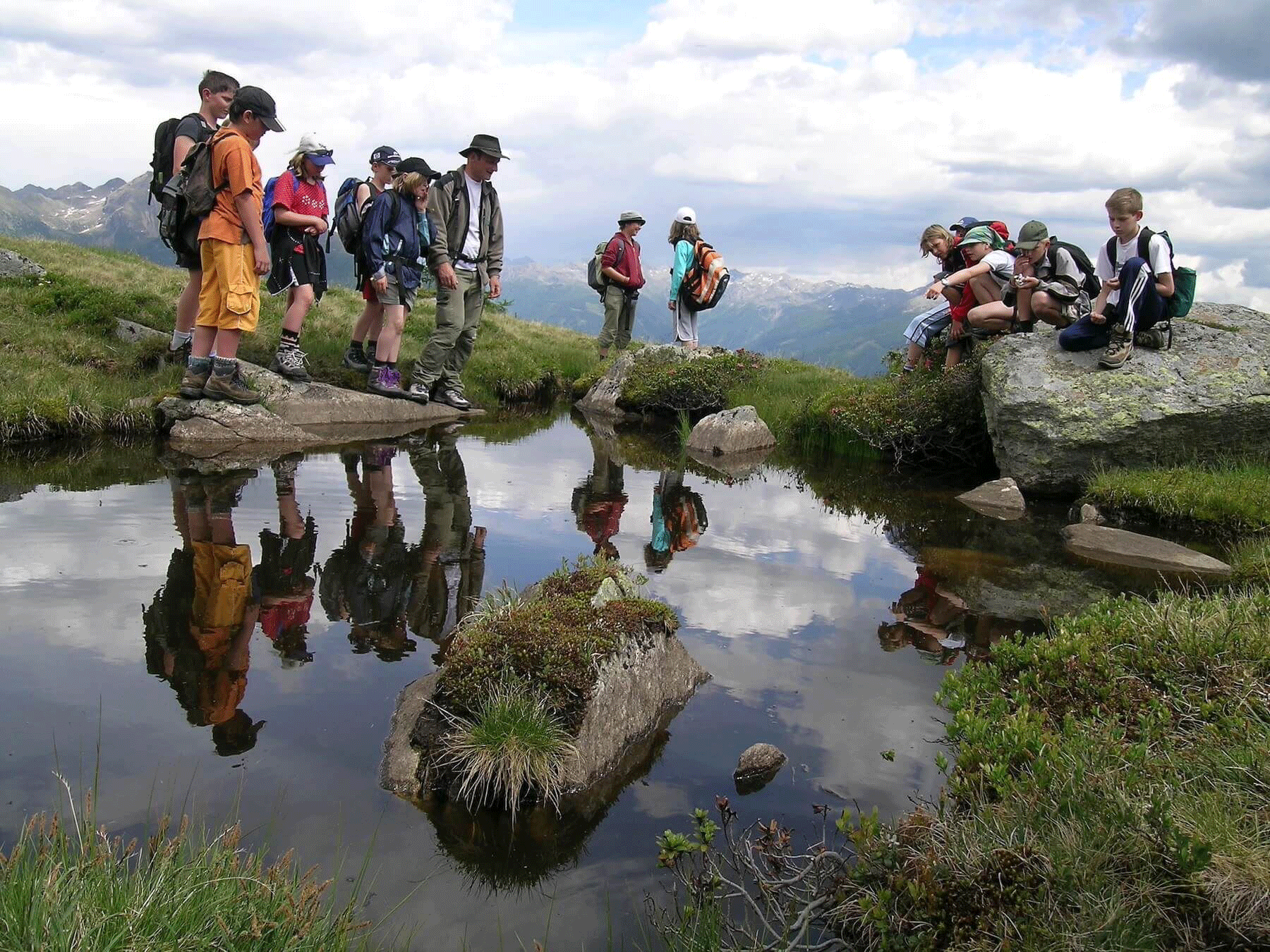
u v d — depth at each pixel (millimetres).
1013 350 10438
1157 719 4082
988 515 9062
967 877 3027
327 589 5812
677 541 7668
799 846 3512
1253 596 5422
